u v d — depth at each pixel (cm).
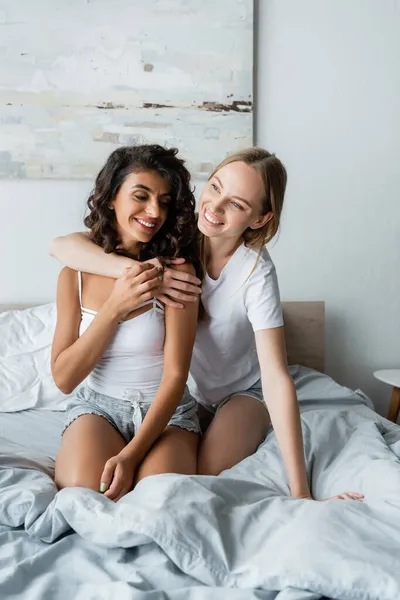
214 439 168
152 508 117
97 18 267
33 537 126
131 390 165
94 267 166
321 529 114
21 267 275
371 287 293
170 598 104
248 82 275
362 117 284
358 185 287
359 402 226
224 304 174
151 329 165
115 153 165
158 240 168
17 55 265
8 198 271
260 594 105
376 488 138
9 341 238
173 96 273
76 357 159
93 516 119
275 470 155
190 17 270
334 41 280
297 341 281
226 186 157
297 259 289
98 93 270
